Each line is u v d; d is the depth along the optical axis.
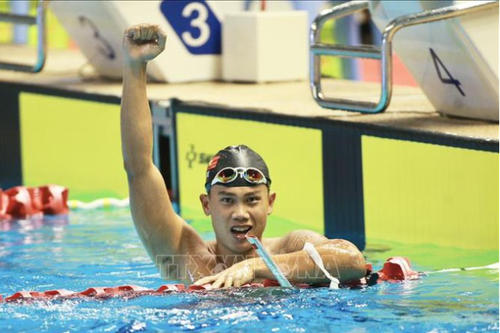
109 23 22.41
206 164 19.52
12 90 23.91
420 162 15.45
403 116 17.06
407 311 10.56
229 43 23.08
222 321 10.22
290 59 23.19
